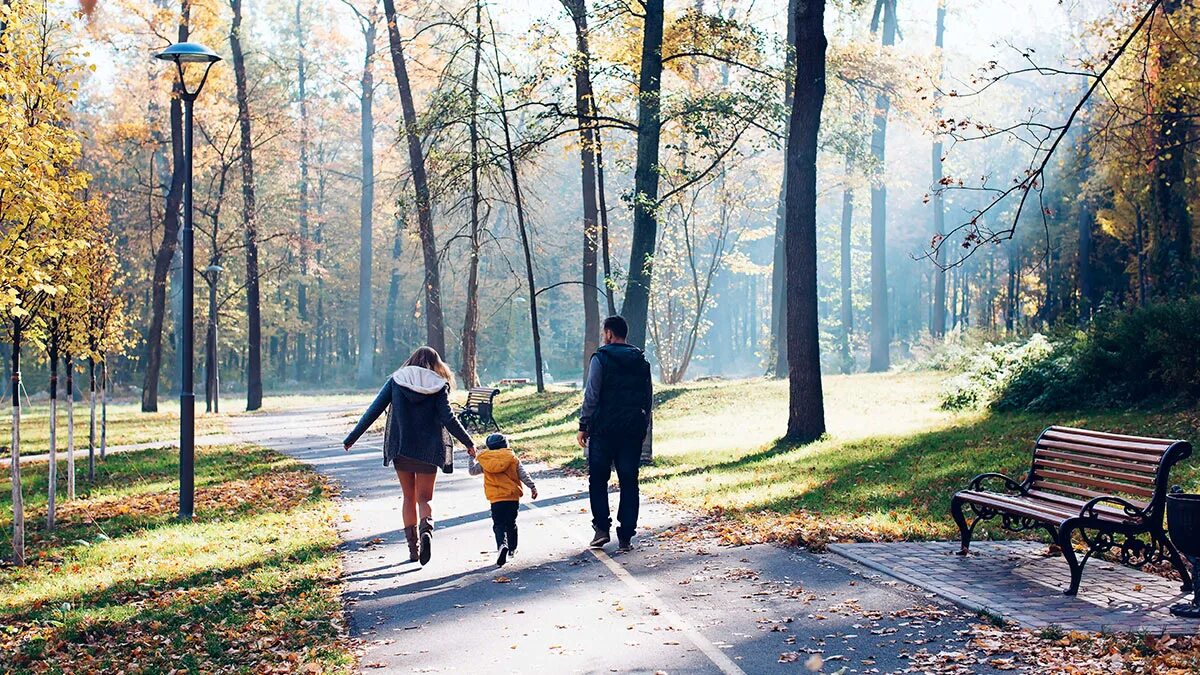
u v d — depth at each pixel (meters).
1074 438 8.89
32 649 7.17
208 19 34.91
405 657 6.50
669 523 11.45
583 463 17.91
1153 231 23.50
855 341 63.66
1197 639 6.19
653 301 42.22
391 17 34.31
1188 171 23.73
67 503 16.25
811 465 15.66
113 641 7.34
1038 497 9.00
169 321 62.19
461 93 19.39
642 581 8.43
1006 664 5.88
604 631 6.92
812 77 18.09
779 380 33.38
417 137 19.91
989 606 7.16
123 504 15.58
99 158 49.34
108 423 37.03
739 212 43.09
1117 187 27.34
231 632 7.25
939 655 6.11
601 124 18.80
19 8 10.33
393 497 14.70
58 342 13.93
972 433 17.12
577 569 9.02
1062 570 8.46
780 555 9.30
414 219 23.12
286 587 8.63
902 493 12.55
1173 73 17.44
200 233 57.06
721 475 15.52
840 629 6.78
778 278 37.75
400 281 75.62
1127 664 5.76
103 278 16.98
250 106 45.22
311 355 92.19
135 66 43.69
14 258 9.92
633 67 20.30
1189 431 14.50
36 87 10.52
